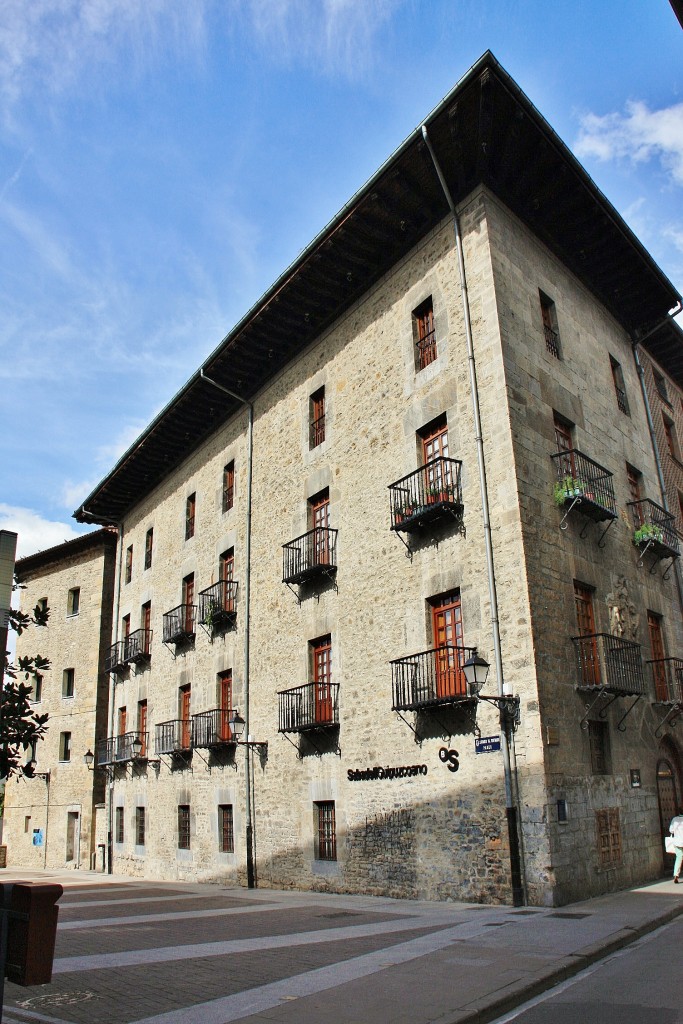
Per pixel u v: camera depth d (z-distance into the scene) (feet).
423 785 42.73
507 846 37.35
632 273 57.21
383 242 53.31
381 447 51.16
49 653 103.60
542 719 37.65
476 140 45.91
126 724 83.30
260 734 57.77
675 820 43.16
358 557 51.01
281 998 20.30
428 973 22.61
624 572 49.85
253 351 63.82
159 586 80.64
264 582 60.95
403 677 45.14
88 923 36.96
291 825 52.80
